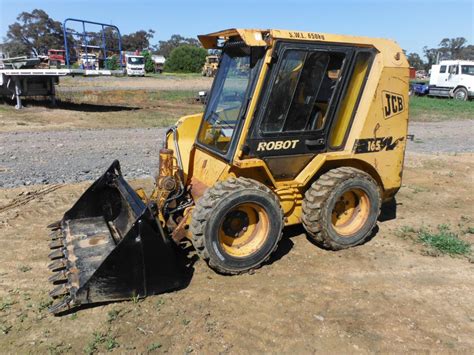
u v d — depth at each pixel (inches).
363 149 192.1
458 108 889.5
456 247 200.7
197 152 192.4
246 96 164.9
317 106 181.3
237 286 164.6
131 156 368.8
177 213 182.7
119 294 148.9
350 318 147.3
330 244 189.0
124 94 942.4
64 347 129.7
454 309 154.5
